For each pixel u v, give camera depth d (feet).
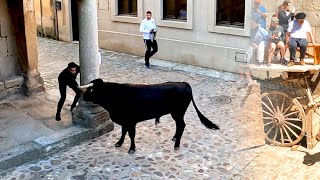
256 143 17.76
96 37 22.49
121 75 34.63
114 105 20.11
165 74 35.06
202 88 31.40
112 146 21.59
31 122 23.39
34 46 27.81
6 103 26.53
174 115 20.97
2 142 20.88
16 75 27.91
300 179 16.39
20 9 26.71
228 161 19.71
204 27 36.17
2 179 18.25
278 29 13.26
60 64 37.86
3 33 26.61
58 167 19.40
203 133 23.16
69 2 46.55
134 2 40.88
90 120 22.39
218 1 35.29
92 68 22.56
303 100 16.30
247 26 33.53
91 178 18.42
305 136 18.17
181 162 19.90
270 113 16.05
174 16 38.40
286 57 13.88
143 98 20.03
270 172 16.90
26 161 19.84
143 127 24.02
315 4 13.75
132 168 19.33
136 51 41.37
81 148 21.38
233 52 34.81
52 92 29.07
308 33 14.20
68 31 47.26
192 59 37.58
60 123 23.27
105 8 42.47
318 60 14.74
